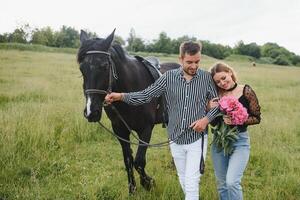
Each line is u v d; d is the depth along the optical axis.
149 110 4.64
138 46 72.19
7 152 5.77
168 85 3.51
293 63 97.88
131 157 4.74
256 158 6.36
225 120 3.49
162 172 5.50
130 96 3.62
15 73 19.03
